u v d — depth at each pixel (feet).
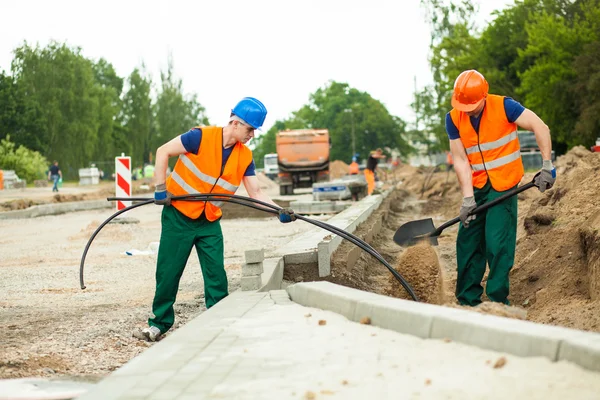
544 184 24.17
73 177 279.28
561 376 12.65
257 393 13.30
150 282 35.86
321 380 13.76
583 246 28.55
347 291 20.20
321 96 521.24
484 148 24.93
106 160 310.24
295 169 152.46
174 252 24.20
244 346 16.74
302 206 83.41
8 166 219.82
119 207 68.18
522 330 14.08
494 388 12.52
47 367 19.33
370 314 17.87
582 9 149.79
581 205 34.04
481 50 167.63
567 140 142.10
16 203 105.81
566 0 164.25
